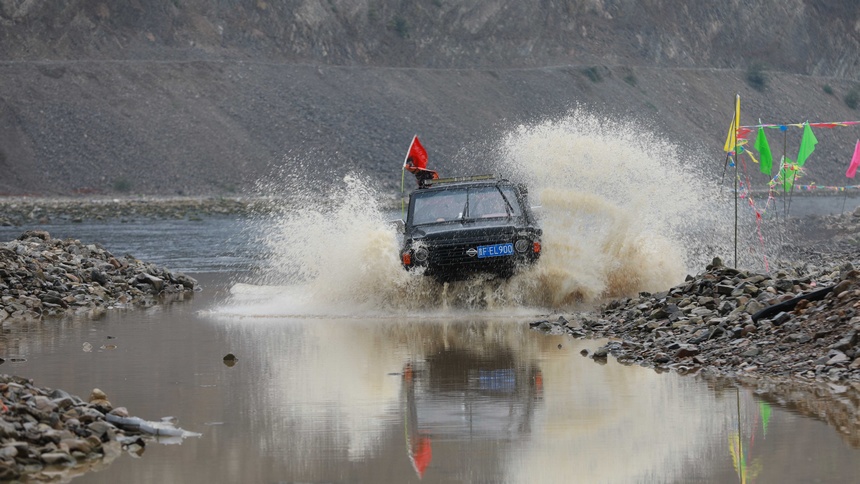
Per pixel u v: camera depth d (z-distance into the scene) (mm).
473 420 15352
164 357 21750
